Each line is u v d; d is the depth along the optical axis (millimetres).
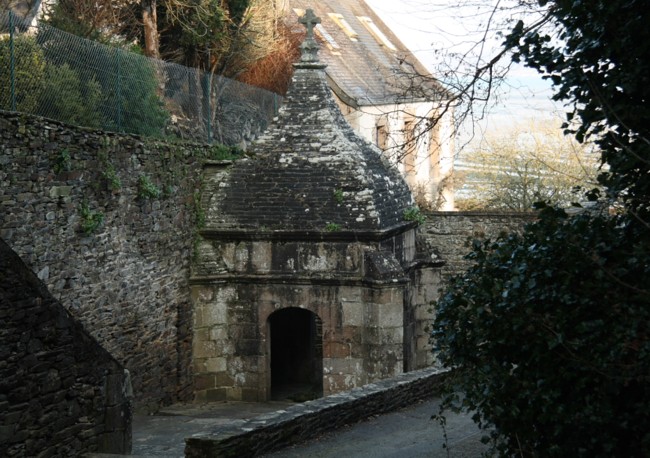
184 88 27125
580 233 11266
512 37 12367
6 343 14961
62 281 19438
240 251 26250
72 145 19781
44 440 15625
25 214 18156
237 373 26375
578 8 11602
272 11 36344
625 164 11344
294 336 29531
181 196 25391
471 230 34031
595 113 11750
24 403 15258
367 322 25672
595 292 10891
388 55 46250
